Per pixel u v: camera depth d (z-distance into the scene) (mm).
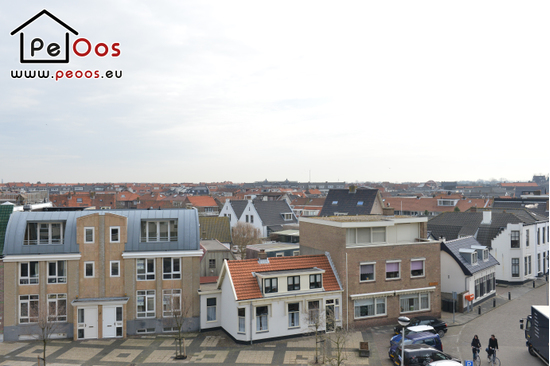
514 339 33750
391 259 37344
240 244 68812
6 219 38094
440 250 42250
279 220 86375
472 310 41594
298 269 35938
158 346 32781
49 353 31406
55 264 35000
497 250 53469
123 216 35812
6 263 34125
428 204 106500
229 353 31094
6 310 34031
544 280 54906
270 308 33375
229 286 34531
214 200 133000
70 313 34875
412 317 37812
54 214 36406
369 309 36719
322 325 34688
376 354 30625
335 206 85000
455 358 27625
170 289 36188
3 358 30391
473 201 101625
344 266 35844
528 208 67750
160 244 36219
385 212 45844
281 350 31531
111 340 34250
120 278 35656
